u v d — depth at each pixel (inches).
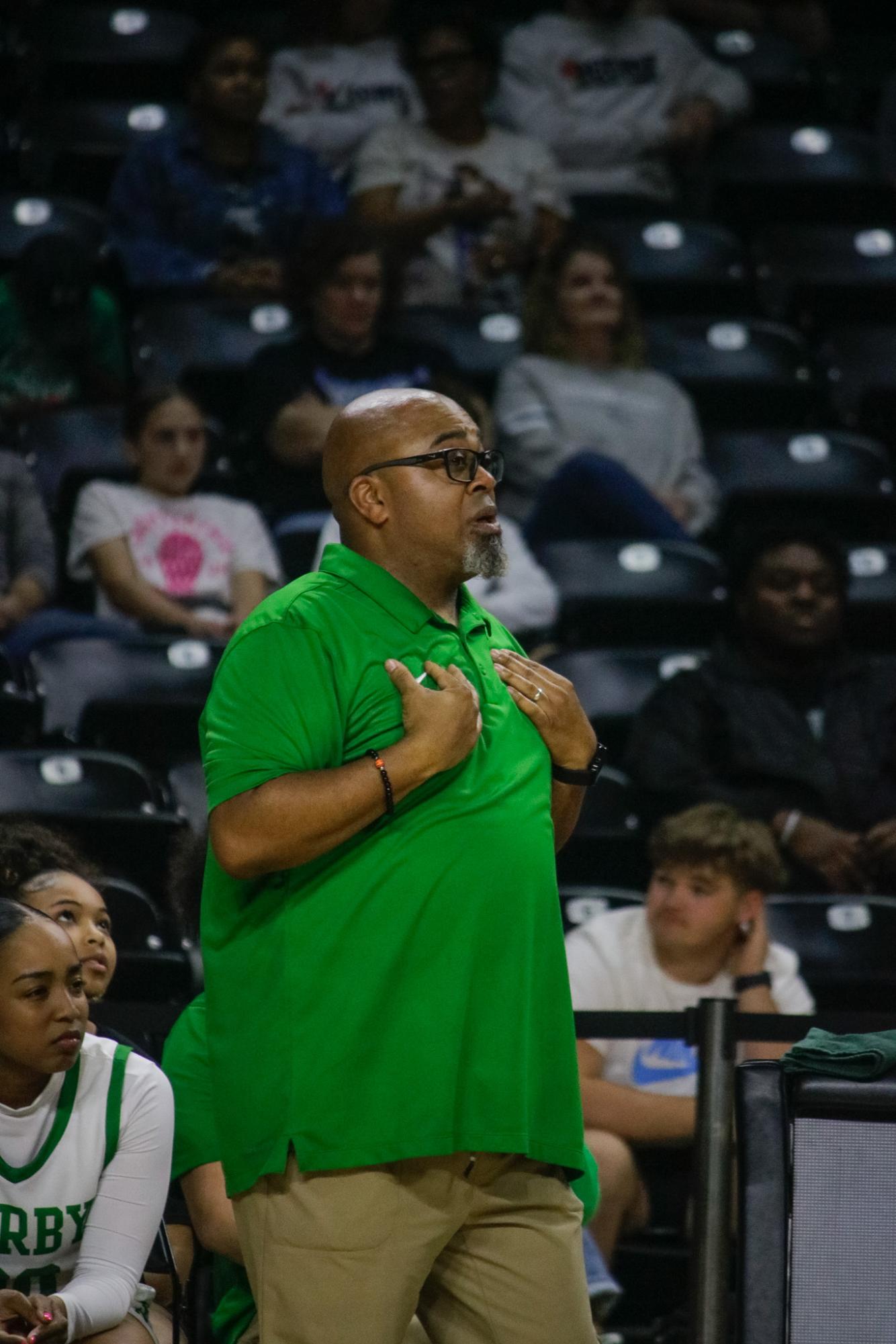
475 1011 283.0
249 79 910.4
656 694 655.1
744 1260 300.8
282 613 293.0
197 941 452.1
